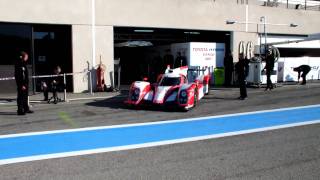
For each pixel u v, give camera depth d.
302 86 16.70
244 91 12.64
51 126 8.56
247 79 17.20
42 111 10.80
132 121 9.06
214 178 4.90
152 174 5.09
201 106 11.30
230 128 8.08
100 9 15.98
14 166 5.56
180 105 10.21
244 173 5.09
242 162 5.59
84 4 15.65
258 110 10.44
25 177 5.05
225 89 16.05
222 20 19.00
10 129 8.28
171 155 6.02
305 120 8.88
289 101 12.08
